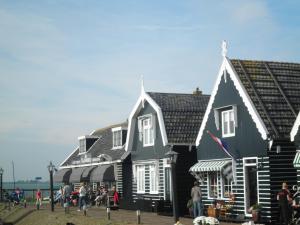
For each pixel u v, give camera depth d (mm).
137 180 40125
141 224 27078
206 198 31672
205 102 39719
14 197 52250
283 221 24891
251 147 27656
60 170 53750
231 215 28953
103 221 29484
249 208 27703
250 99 27797
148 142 38719
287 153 26875
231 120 29625
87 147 52500
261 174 26922
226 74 29891
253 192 27781
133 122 40688
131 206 38594
